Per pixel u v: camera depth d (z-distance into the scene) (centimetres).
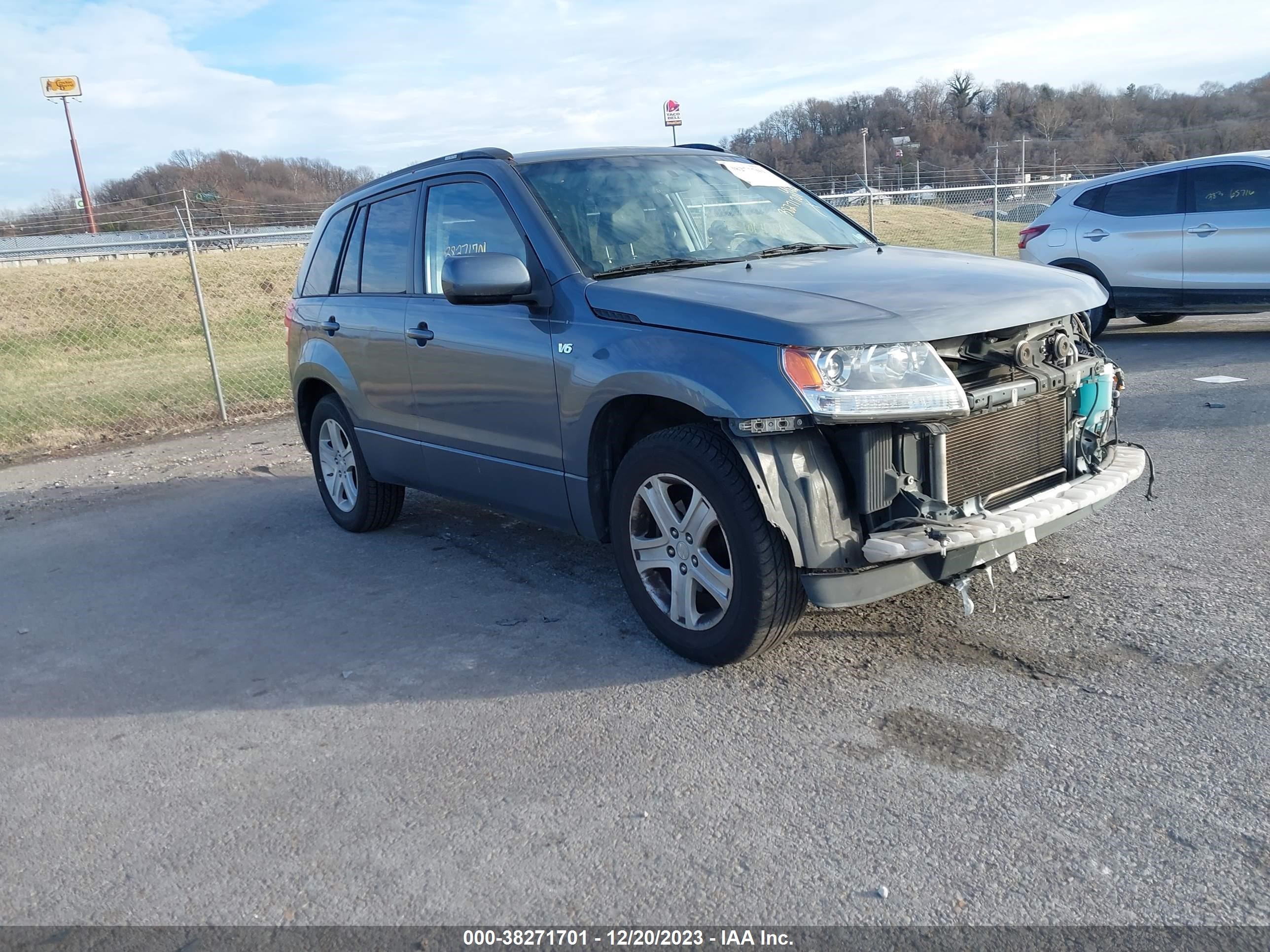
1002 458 359
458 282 394
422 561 549
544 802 305
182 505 725
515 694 377
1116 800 281
